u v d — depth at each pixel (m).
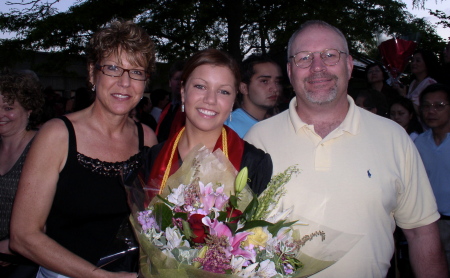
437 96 3.42
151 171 2.01
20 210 1.84
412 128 4.41
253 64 3.16
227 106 1.96
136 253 1.92
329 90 2.06
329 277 1.98
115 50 1.99
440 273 2.10
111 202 2.05
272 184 1.71
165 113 4.23
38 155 1.91
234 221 1.54
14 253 2.20
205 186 1.67
